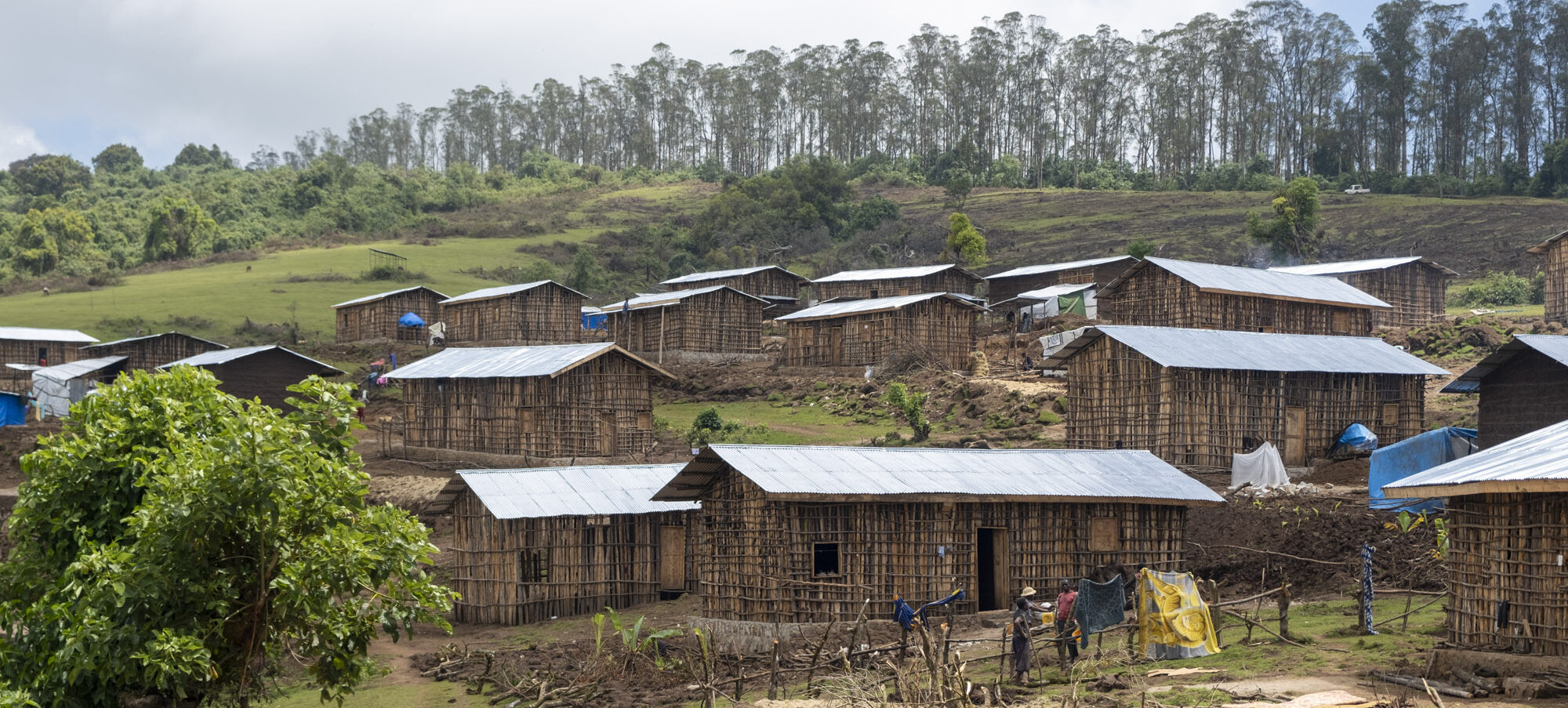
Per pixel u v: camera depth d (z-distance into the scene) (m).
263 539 18.92
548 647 31.22
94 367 74.88
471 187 192.62
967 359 72.25
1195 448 44.84
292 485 18.77
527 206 180.38
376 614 20.80
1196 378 45.09
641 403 56.81
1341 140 165.88
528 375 53.44
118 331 101.12
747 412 66.62
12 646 19.53
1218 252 124.19
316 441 20.45
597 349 55.19
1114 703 19.73
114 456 20.70
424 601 20.75
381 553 20.05
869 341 71.81
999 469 31.81
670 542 37.50
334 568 19.03
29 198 196.38
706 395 72.56
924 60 195.62
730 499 30.73
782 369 74.62
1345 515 34.47
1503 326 70.88
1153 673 22.33
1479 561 20.94
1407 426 48.53
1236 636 25.86
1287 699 19.38
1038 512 31.19
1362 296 66.06
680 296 82.44
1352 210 135.38
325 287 120.69
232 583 19.44
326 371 67.81
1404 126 167.50
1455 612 21.44
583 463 54.03
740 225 142.75
